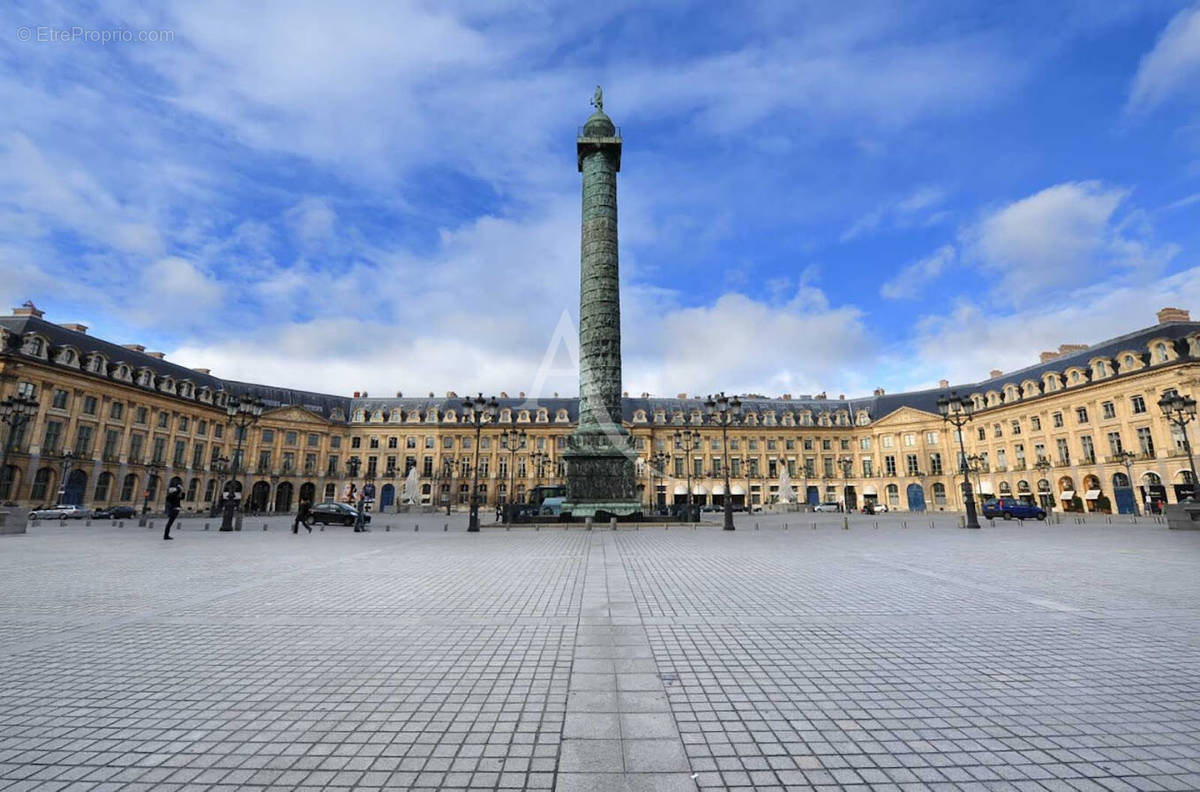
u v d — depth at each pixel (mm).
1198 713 4348
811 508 65562
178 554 15461
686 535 23047
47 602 8625
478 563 13336
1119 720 4227
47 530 26547
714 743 3877
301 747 3840
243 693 4832
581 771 3455
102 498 50062
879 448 72750
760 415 77500
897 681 5098
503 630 6902
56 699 4691
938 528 28859
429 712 4426
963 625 7105
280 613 7863
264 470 67375
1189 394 42312
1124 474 46375
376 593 9359
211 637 6617
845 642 6367
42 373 45500
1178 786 3289
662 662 5664
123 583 10391
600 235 32531
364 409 75500
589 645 6238
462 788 3318
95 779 3412
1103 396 48688
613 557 14539
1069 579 10625
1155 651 5965
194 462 60125
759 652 5984
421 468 72812
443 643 6344
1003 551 15906
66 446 47094
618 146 33375
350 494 27969
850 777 3426
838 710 4449
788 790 3275
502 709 4480
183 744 3883
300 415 70375
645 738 3910
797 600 8695
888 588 9727
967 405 29438
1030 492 55750
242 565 12992
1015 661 5648
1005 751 3752
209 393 62938
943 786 3320
